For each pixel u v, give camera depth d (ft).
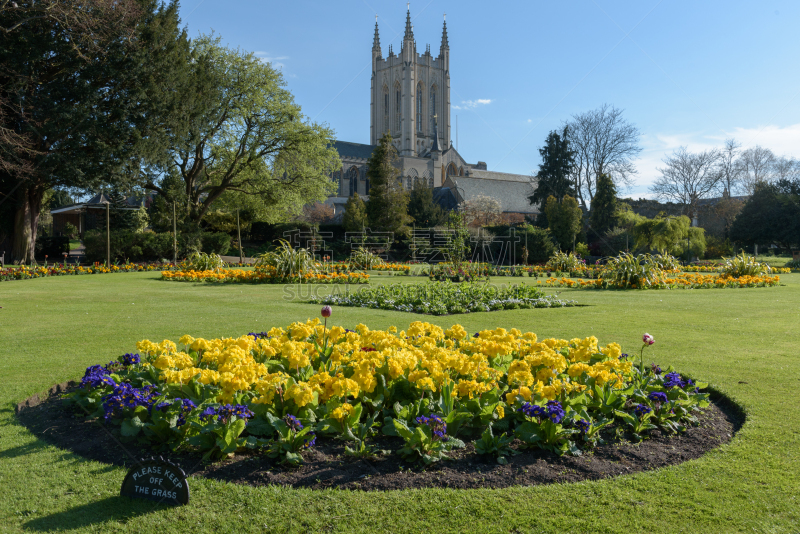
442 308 31.60
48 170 71.20
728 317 29.55
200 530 8.07
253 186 118.42
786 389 15.10
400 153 297.74
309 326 16.70
